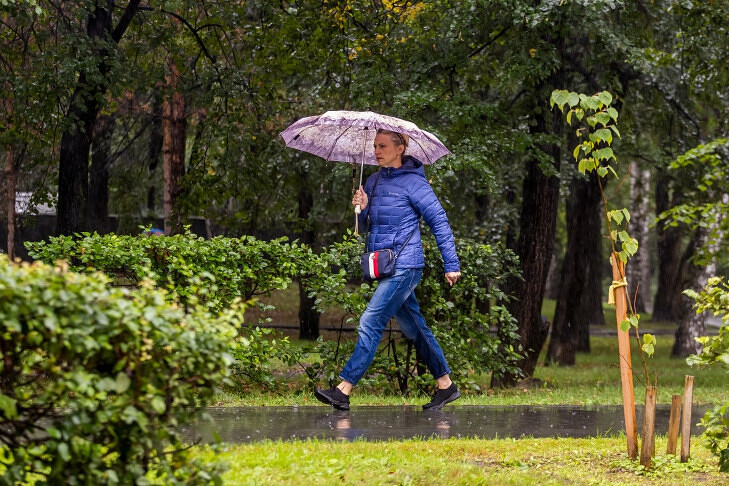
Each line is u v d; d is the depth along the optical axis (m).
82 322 3.54
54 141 17.80
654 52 17.80
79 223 17.20
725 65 18.47
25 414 3.83
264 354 11.11
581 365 26.75
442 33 16.27
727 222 17.67
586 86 20.20
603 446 7.34
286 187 22.38
